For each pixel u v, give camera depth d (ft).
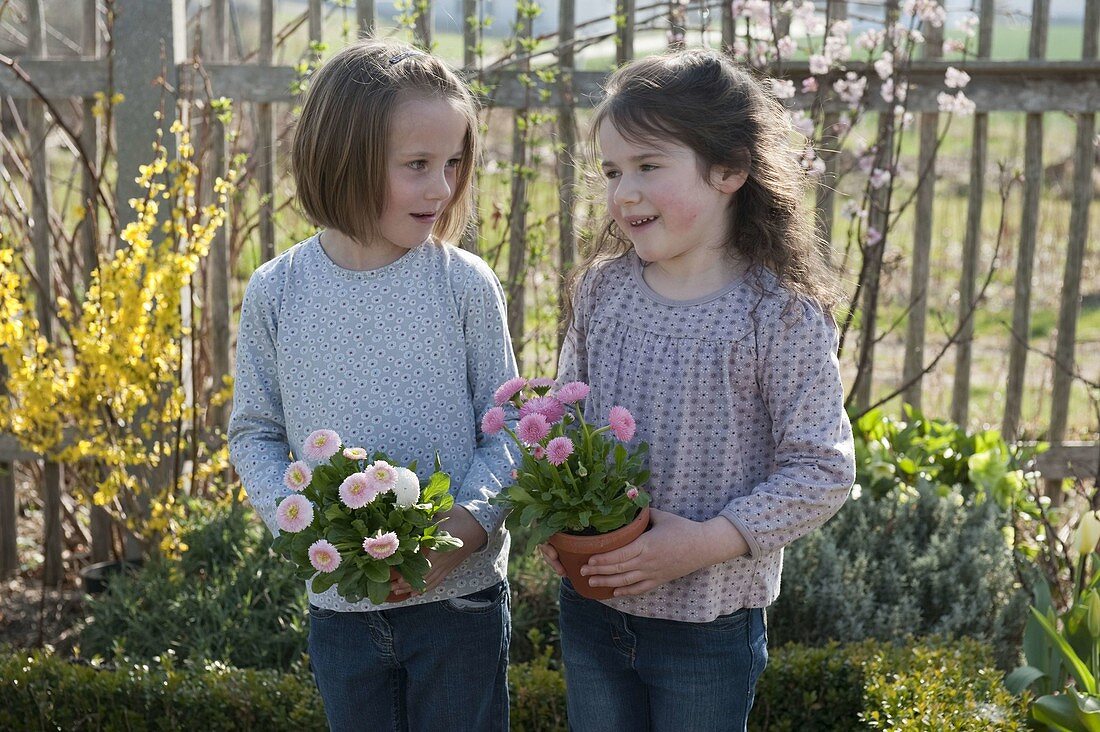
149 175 10.55
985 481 11.28
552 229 12.67
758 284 5.75
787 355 5.63
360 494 5.35
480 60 11.88
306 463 5.76
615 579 5.49
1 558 12.84
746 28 11.62
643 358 5.90
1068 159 29.91
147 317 10.72
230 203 12.64
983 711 7.31
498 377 6.37
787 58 11.98
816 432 5.59
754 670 6.09
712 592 5.82
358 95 5.74
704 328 5.75
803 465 5.57
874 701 7.62
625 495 5.47
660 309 5.91
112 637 9.82
